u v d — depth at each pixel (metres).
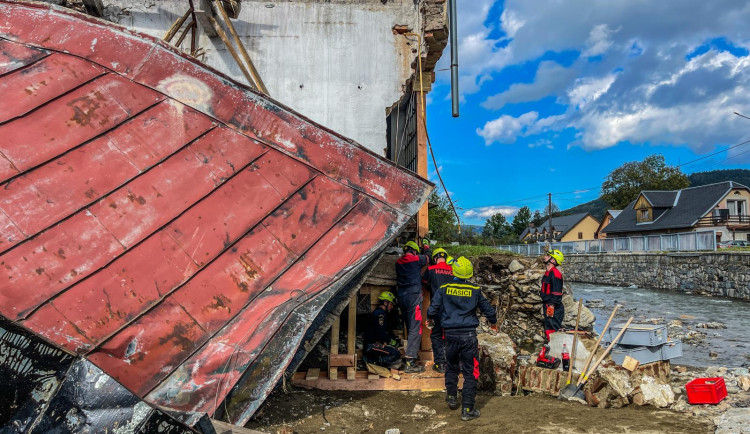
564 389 6.03
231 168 5.00
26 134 4.46
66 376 2.73
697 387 5.59
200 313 4.21
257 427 4.88
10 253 3.90
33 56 4.86
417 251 6.94
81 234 4.17
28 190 4.22
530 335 11.78
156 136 4.86
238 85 5.32
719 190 43.81
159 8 7.74
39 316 3.71
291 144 5.34
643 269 29.52
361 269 5.29
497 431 4.85
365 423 5.22
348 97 7.94
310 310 4.32
